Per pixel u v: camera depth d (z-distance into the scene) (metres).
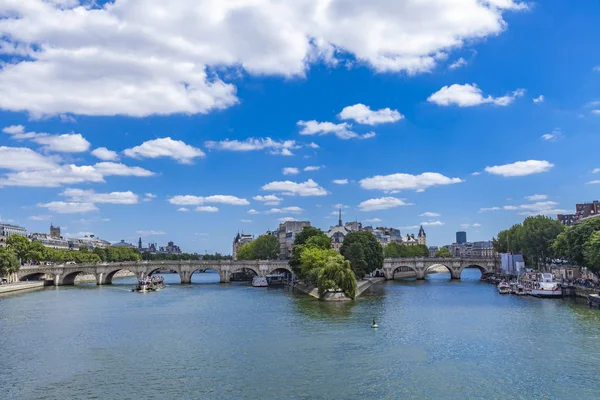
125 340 100.75
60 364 82.62
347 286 162.75
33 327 116.31
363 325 113.12
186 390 68.62
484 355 84.56
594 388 67.69
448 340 96.25
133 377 74.94
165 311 142.88
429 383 70.19
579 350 87.06
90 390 69.44
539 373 74.31
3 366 81.75
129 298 181.62
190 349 91.88
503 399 64.12
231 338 101.00
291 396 65.56
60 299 178.25
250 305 154.75
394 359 82.44
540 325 110.88
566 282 192.12
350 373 75.00
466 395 65.50
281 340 98.06
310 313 133.38
